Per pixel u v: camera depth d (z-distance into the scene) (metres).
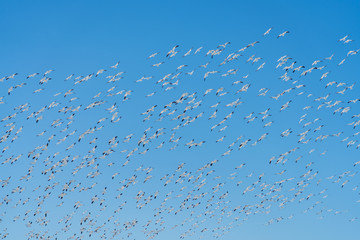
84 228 77.50
